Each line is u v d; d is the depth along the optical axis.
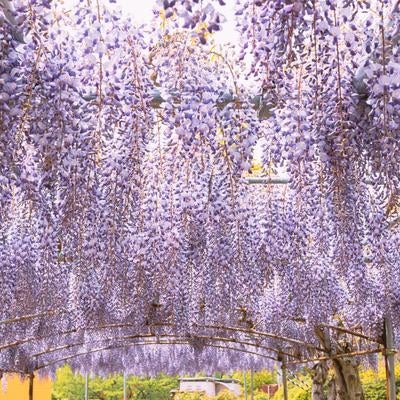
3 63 3.04
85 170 4.25
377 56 3.33
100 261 5.38
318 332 8.43
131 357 12.79
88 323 6.34
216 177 4.96
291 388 15.82
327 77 3.58
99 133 3.99
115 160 4.38
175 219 5.38
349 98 3.63
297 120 3.74
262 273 5.86
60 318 8.30
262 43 3.19
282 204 5.86
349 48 3.22
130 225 5.26
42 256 5.33
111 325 7.23
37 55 3.28
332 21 3.14
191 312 6.39
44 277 5.85
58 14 3.45
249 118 4.00
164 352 12.80
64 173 3.83
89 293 6.23
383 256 5.89
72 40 3.47
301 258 5.92
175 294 6.15
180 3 2.72
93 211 4.71
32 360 11.08
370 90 3.38
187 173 4.88
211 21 2.74
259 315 8.30
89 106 3.84
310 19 3.17
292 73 3.75
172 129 4.09
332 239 5.64
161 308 7.12
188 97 3.78
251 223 5.72
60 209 4.57
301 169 4.38
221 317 6.82
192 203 5.02
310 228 5.80
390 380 7.48
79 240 4.75
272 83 3.25
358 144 3.79
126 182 4.54
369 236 5.66
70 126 3.51
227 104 4.01
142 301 6.24
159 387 21.41
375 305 7.42
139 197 5.21
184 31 3.73
